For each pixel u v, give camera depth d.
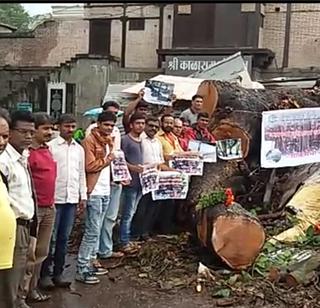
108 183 6.29
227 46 21.25
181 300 5.66
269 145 7.82
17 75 23.12
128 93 12.33
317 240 6.53
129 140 7.25
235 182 8.14
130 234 7.70
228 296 5.68
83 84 22.17
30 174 4.75
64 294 5.75
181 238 7.58
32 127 4.59
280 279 5.92
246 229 6.21
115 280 6.21
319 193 7.16
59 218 5.73
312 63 21.59
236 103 8.03
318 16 21.34
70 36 24.83
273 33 21.88
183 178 7.54
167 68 21.23
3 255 4.07
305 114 7.92
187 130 8.14
